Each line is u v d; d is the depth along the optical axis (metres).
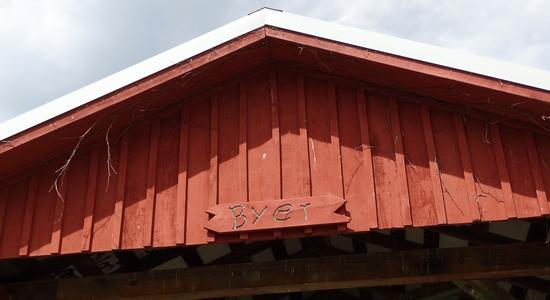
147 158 6.97
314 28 6.60
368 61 6.44
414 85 6.62
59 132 6.54
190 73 6.66
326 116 6.93
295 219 6.26
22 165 6.82
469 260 7.14
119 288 7.41
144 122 7.12
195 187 6.72
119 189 6.77
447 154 6.50
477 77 6.12
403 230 9.19
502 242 8.51
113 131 7.08
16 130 6.42
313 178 6.58
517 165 6.32
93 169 6.92
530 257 7.02
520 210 6.09
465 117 6.66
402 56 6.32
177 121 7.13
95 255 8.25
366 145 6.63
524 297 10.34
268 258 10.30
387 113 6.81
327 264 7.38
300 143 6.78
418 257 7.25
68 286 7.46
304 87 7.12
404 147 6.61
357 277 7.25
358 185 6.46
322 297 12.73
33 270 8.05
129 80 6.55
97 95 6.53
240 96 7.17
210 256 9.37
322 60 6.82
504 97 6.15
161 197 6.72
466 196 6.24
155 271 7.50
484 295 7.60
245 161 6.75
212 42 6.66
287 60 7.16
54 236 6.60
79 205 6.78
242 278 7.39
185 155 6.88
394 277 7.19
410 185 6.41
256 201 6.45
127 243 6.52
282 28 6.64
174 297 7.40
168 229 6.55
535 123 6.34
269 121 7.00
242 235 6.30
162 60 6.63
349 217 6.18
